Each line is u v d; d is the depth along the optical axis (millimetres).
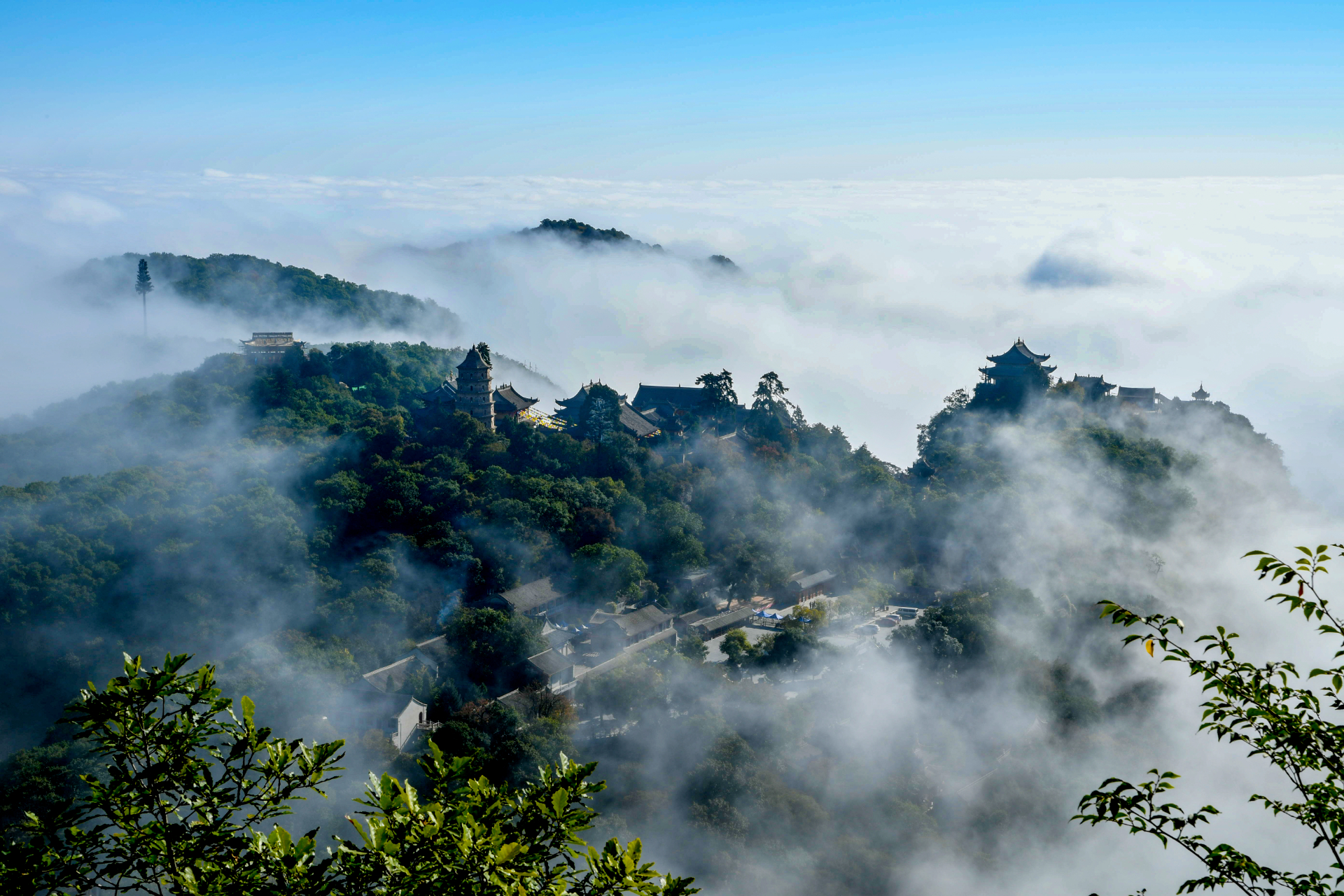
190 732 20359
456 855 19953
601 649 138625
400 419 188250
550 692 119062
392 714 113000
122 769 19891
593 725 115750
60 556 144500
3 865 18797
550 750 104625
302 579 145500
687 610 151125
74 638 138500
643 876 20828
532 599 143250
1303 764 20891
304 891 19469
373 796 21062
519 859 20344
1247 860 20516
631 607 148125
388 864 19641
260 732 21062
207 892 18828
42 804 92938
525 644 127500
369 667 126250
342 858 20078
